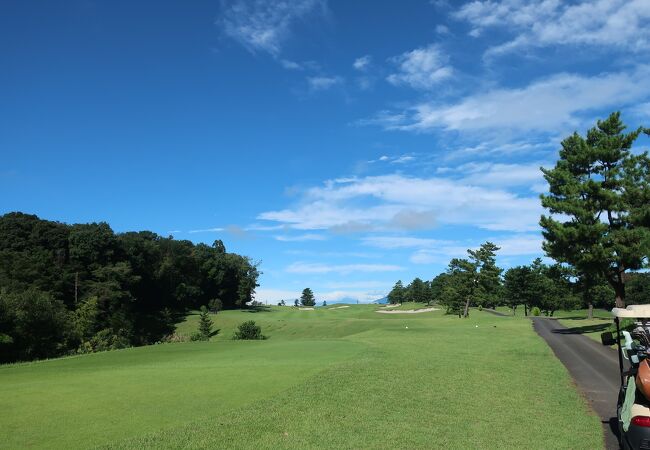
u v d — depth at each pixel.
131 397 11.80
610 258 35.38
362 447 8.30
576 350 25.31
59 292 75.44
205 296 129.12
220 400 11.48
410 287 157.25
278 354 22.14
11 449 7.86
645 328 8.98
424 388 13.34
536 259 94.50
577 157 37.28
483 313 95.00
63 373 16.86
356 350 23.19
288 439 8.61
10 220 86.94
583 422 10.51
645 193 34.44
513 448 8.49
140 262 99.38
